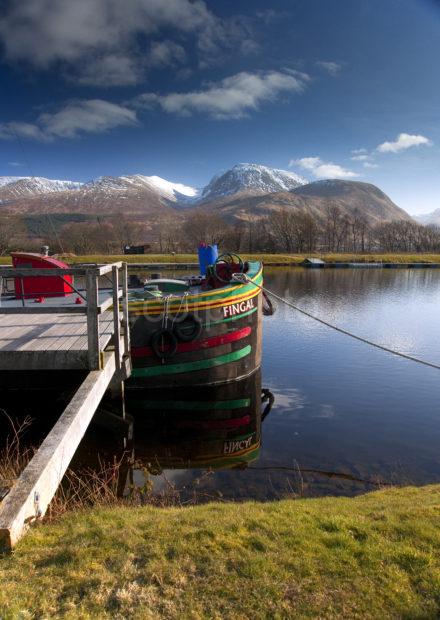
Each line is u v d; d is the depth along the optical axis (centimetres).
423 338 1898
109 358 737
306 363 1517
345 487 706
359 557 362
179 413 1063
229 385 1164
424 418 1039
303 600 311
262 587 321
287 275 5103
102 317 937
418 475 757
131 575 331
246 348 1191
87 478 717
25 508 381
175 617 293
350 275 5175
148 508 498
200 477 739
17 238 7594
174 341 1060
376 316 2445
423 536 397
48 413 960
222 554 359
